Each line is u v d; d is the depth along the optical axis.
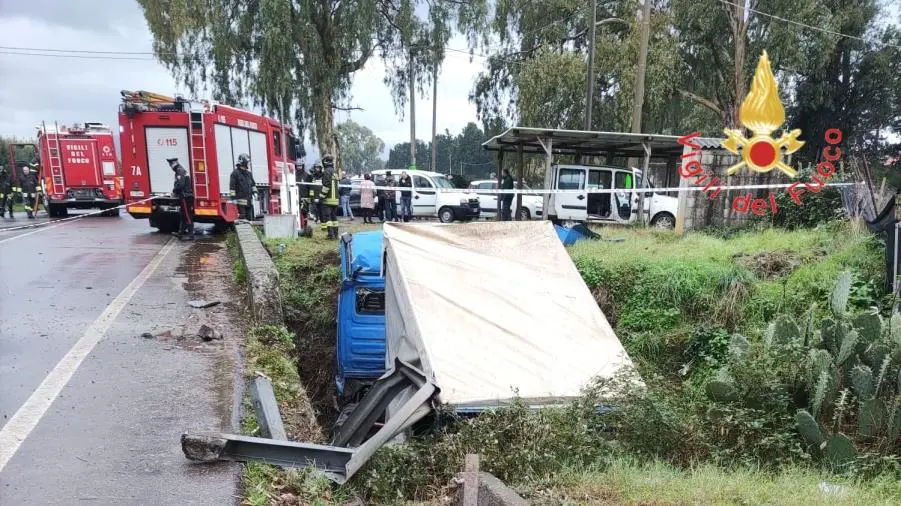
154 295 7.38
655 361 7.38
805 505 3.43
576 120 21.69
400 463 3.95
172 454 3.60
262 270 6.67
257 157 14.80
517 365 5.25
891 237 6.92
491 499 3.25
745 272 8.00
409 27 22.94
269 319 6.29
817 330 5.67
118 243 11.80
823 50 20.61
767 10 20.77
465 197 18.67
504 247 7.10
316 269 9.91
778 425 4.86
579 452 4.06
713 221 12.27
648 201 15.30
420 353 5.25
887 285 6.91
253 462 3.60
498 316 5.81
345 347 7.98
